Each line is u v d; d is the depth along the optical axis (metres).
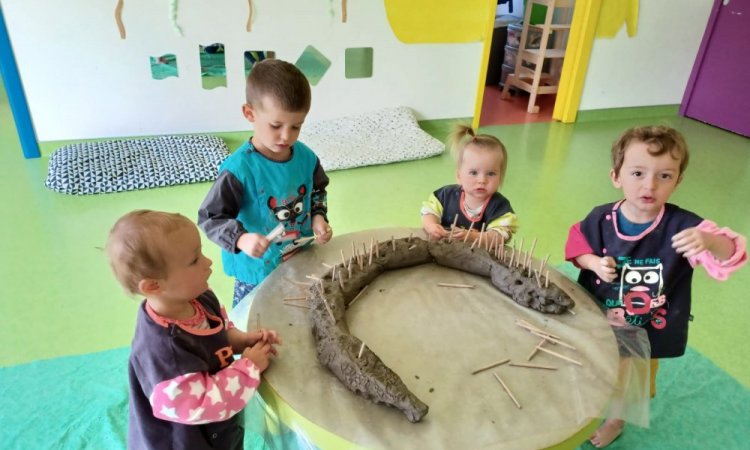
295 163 1.53
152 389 0.96
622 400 1.10
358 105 3.99
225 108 3.63
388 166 3.61
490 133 4.35
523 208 3.12
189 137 3.55
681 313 1.48
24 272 2.35
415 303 1.31
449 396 1.04
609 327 1.25
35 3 3.03
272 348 1.12
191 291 1.01
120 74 3.34
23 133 3.32
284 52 3.59
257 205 1.50
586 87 4.59
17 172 3.21
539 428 0.97
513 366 1.12
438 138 4.11
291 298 1.30
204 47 3.41
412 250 1.45
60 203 2.91
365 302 1.31
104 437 1.62
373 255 1.43
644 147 1.29
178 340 0.98
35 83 3.22
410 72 4.00
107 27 3.19
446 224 1.72
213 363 1.03
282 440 1.17
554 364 1.13
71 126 3.40
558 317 1.28
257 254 1.31
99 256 2.48
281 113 1.32
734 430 1.72
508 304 1.33
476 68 4.16
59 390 1.77
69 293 2.24
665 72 4.77
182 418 0.96
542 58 4.67
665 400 1.82
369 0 3.63
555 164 3.78
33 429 1.63
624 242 1.43
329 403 1.00
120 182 3.07
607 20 4.34
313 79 3.77
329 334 1.11
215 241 1.38
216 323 1.09
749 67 4.32
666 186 1.31
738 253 1.28
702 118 4.80
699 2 4.52
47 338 1.99
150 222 0.95
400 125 3.96
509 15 5.75
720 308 2.30
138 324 1.01
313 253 1.50
